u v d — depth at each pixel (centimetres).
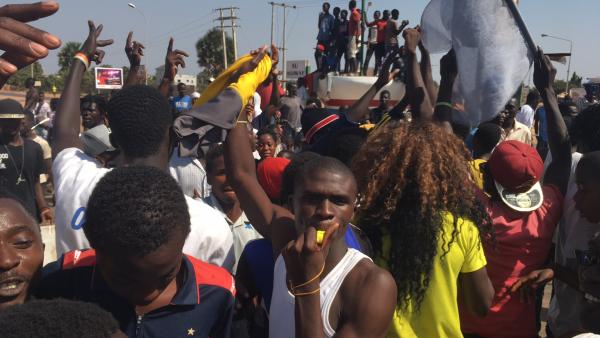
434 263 206
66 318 110
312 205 168
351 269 165
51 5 109
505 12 338
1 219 147
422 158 206
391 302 162
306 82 1365
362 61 1437
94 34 255
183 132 189
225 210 307
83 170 213
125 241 139
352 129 343
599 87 1391
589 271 205
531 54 330
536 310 282
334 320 160
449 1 357
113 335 119
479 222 216
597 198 246
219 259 213
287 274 167
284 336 171
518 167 240
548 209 262
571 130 334
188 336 166
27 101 1409
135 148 193
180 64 346
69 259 175
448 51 364
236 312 223
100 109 572
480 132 417
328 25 1423
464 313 255
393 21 1176
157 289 158
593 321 207
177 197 149
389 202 205
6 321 107
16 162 532
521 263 251
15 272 147
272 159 298
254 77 210
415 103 335
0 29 103
